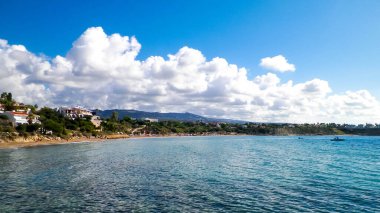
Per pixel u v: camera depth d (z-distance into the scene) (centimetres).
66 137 18262
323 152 10612
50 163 6762
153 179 4741
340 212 3006
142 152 10256
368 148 13275
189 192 3825
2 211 3022
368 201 3381
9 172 5391
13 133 14888
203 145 15238
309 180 4647
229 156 8800
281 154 9612
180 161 7325
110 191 3881
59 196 3616
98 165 6444
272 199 3491
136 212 3009
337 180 4641
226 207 3180
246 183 4412
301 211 3041
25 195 3656
